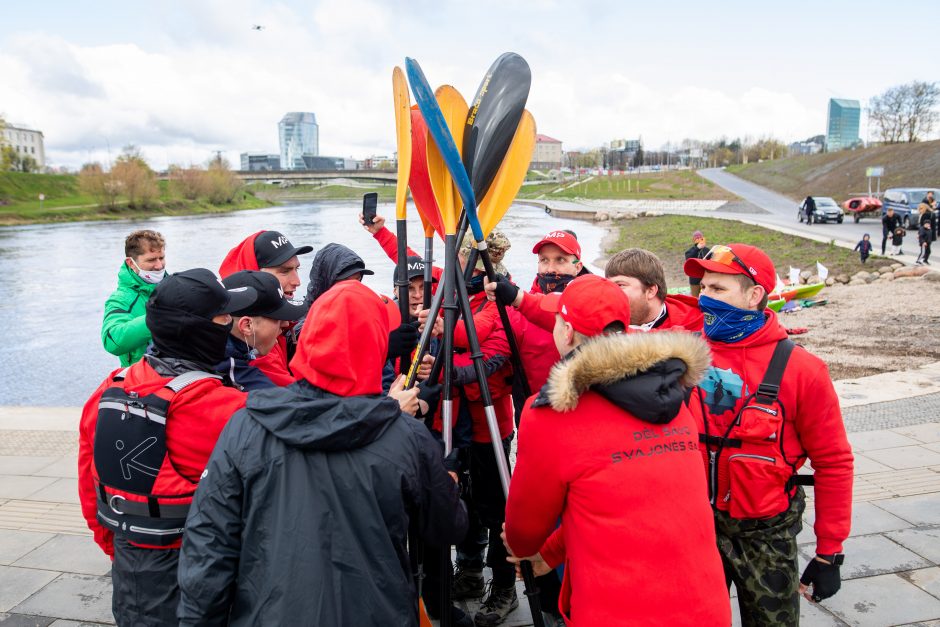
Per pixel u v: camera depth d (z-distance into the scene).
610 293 1.79
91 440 2.18
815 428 2.10
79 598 3.25
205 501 1.61
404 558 1.75
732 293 2.16
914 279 14.95
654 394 1.57
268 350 2.63
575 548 1.67
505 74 2.42
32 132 135.75
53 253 31.42
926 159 49.00
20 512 4.16
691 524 1.61
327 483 1.58
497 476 2.96
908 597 3.09
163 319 2.00
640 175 99.12
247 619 1.56
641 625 1.54
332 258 3.29
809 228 28.61
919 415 5.67
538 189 104.69
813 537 3.67
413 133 2.45
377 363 1.77
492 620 2.93
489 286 2.39
